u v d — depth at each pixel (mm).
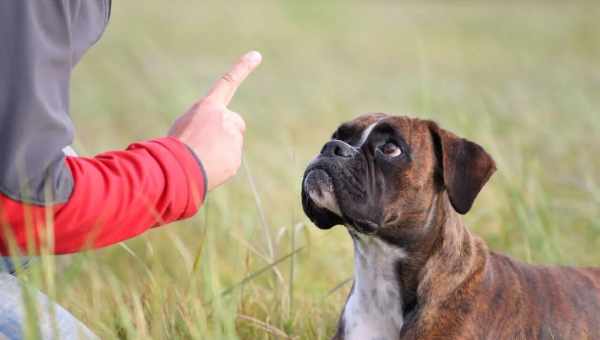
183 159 4094
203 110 4383
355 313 5621
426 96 9945
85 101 17391
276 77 21297
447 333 5191
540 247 7461
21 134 3580
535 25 32250
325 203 5344
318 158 5363
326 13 35031
